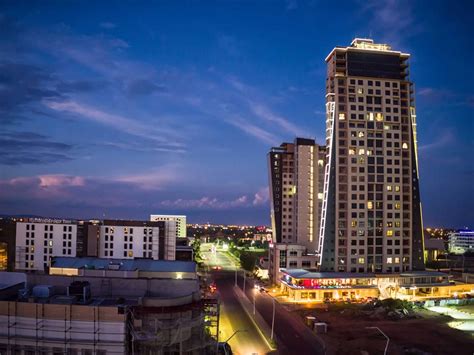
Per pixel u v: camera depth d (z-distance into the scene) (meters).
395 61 166.38
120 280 56.84
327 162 161.25
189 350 49.28
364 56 163.88
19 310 46.22
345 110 160.00
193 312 51.53
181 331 48.34
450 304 134.88
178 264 83.81
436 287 151.38
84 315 45.66
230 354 67.94
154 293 57.03
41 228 154.12
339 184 157.25
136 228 159.62
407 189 161.38
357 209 156.50
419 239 161.62
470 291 154.75
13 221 158.38
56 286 56.28
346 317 116.62
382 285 144.75
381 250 157.00
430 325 108.50
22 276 56.84
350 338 96.69
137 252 159.00
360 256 155.25
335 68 163.12
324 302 137.12
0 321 46.25
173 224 167.62
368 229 156.88
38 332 45.72
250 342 91.38
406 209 160.62
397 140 162.12
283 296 146.75
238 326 104.44
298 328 104.94
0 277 56.88
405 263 158.50
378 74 164.00
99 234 158.50
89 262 89.38
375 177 158.75
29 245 153.62
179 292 57.03
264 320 111.81
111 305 48.78
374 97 162.00
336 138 158.38
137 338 45.75
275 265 169.38
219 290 155.88
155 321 46.75
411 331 102.81
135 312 47.84
